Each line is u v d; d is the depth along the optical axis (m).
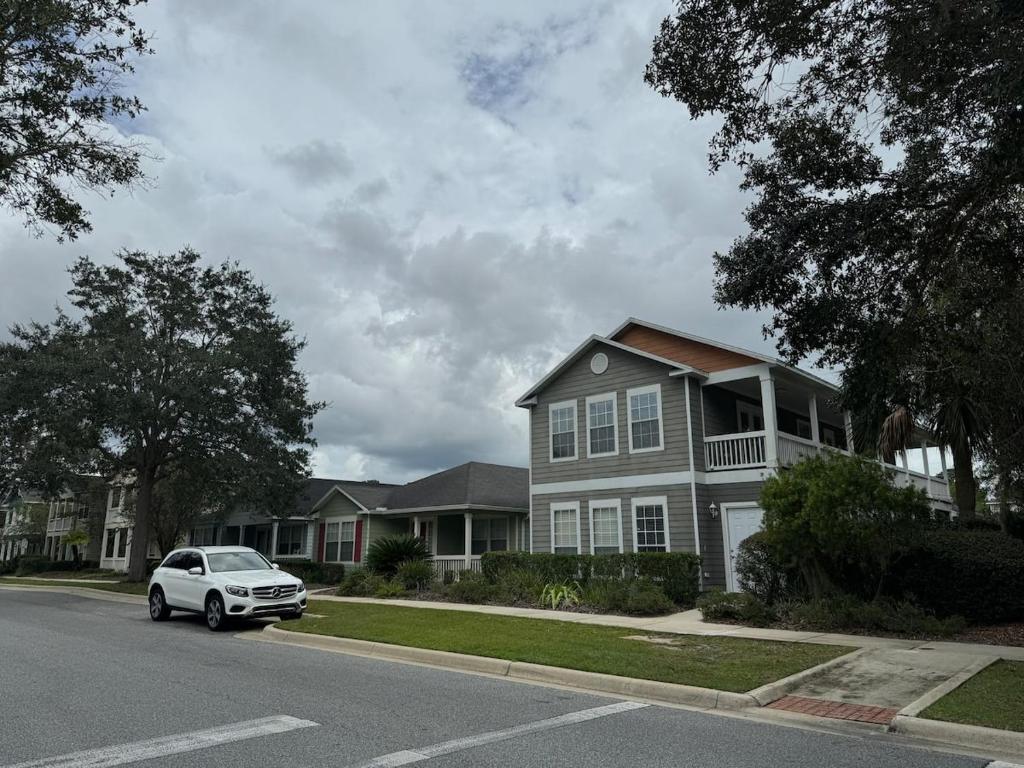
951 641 11.30
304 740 6.22
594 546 21.19
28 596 26.05
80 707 7.53
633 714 7.33
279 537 37.56
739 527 19.23
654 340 22.34
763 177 10.50
